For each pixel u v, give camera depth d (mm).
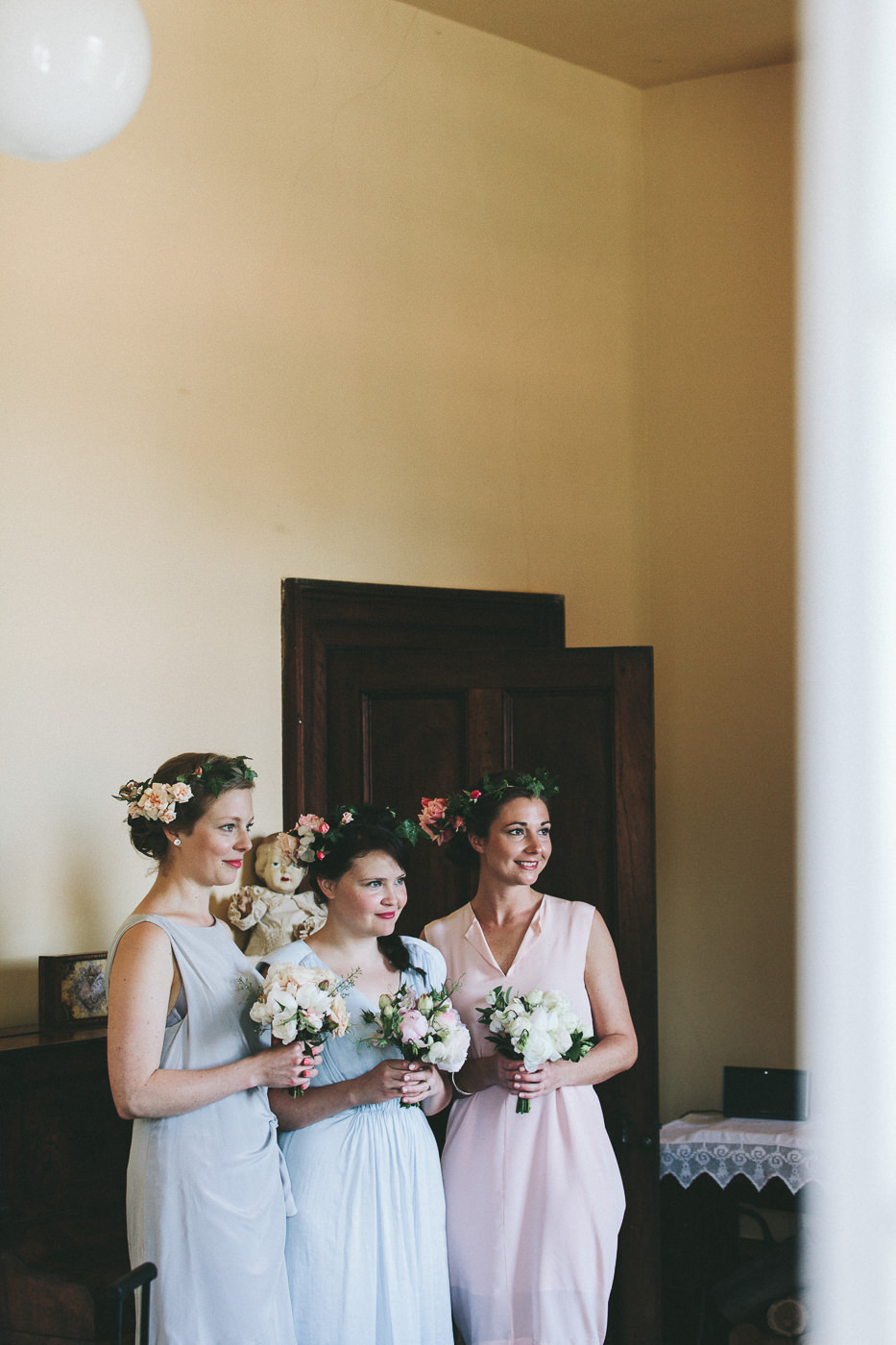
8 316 3607
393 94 4508
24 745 3570
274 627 4129
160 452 3893
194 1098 2412
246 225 4121
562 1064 2859
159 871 2691
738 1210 4387
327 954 2820
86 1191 3146
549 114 4914
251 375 4105
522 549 4738
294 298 4223
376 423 4402
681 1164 4156
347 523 4309
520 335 4785
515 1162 2877
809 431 3834
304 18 4293
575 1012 2984
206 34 4059
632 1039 3041
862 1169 1618
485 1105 2943
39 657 3613
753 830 4777
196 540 3955
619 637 4961
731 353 4949
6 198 3619
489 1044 2963
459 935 3115
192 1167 2416
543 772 3148
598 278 5004
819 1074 1687
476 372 4668
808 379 1852
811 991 1721
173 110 3973
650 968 3920
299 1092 2543
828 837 1712
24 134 2389
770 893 4727
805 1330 3977
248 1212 2443
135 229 3875
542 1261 2814
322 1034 2529
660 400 5062
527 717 4168
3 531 3568
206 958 2545
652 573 5035
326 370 4285
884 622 1749
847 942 1713
